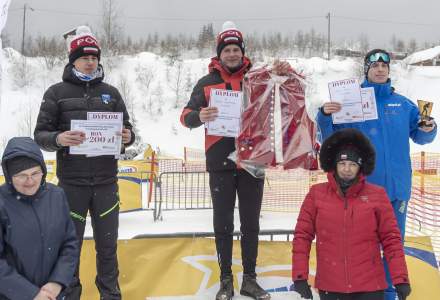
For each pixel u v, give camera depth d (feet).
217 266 13.82
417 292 13.34
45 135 11.77
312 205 11.48
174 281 13.61
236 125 12.46
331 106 12.68
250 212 13.09
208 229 28.71
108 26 158.51
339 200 11.16
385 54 13.15
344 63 167.12
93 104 12.47
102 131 12.14
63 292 10.32
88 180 12.31
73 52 12.41
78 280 12.59
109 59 156.25
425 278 13.53
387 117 13.04
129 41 203.92
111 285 12.65
